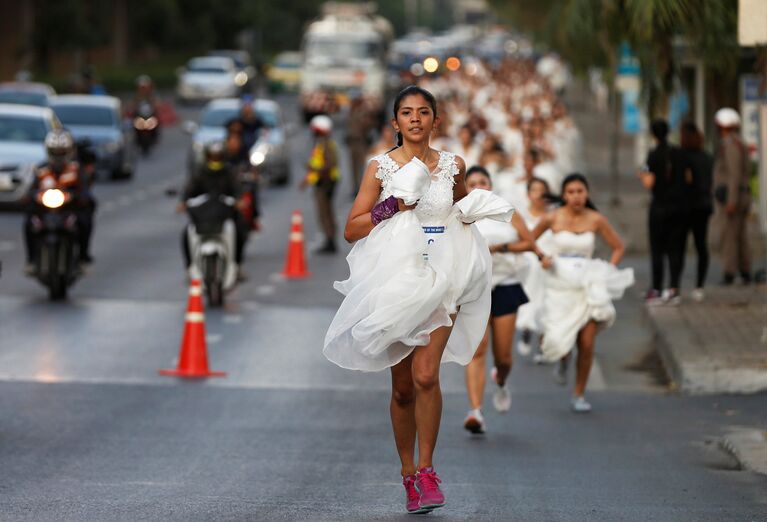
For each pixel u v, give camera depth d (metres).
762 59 35.16
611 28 36.75
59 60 163.50
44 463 20.42
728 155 39.84
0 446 21.77
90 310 37.78
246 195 48.22
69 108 81.38
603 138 113.88
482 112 84.56
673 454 22.08
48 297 39.84
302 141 111.88
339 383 28.92
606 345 33.97
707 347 30.23
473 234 16.94
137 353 31.73
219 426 24.05
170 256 49.12
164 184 78.69
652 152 36.81
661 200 36.62
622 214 61.69
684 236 36.91
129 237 54.53
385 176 16.55
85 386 27.86
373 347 16.36
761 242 49.50
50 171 39.38
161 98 168.12
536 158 38.44
